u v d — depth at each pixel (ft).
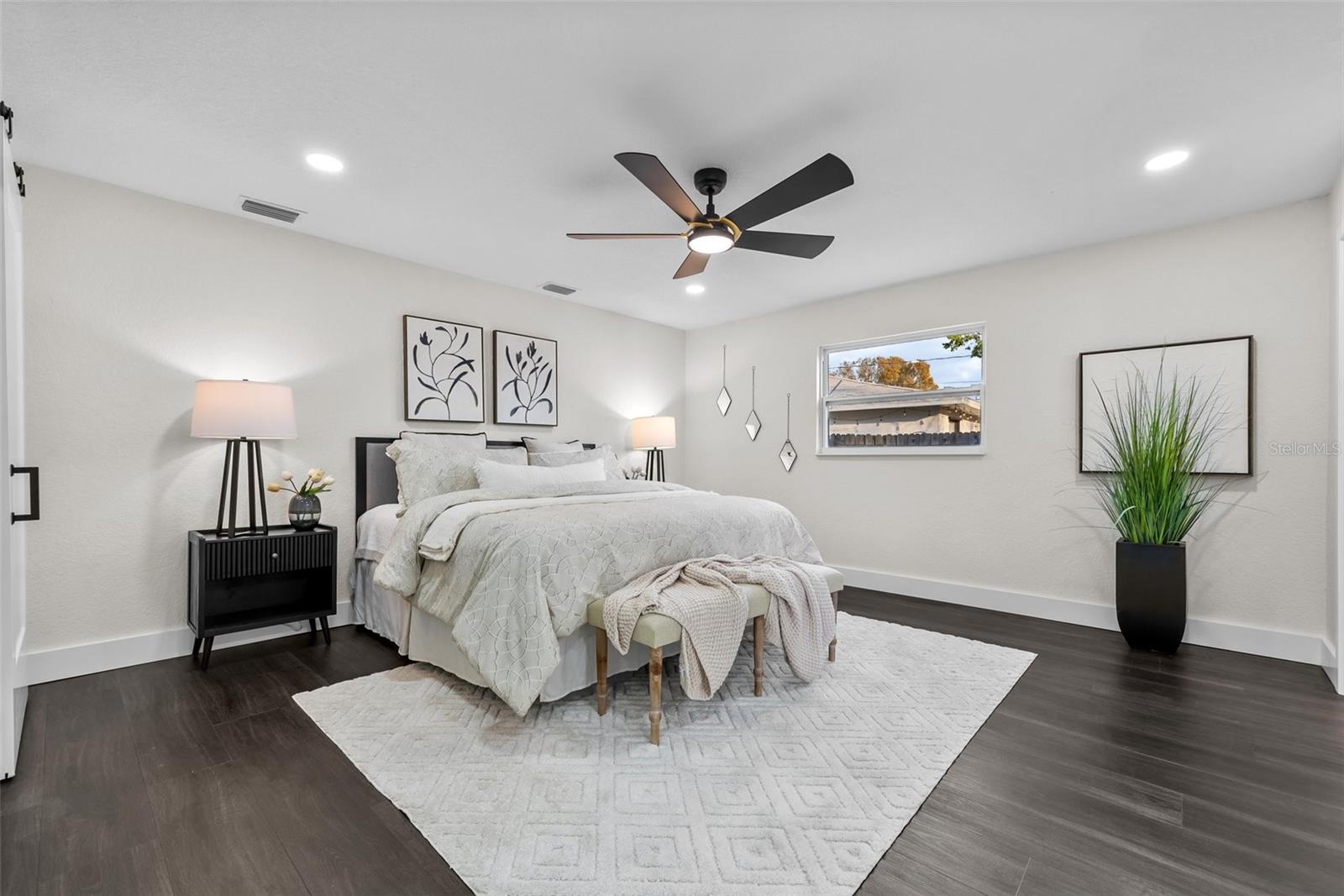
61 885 4.53
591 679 7.93
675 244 11.75
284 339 10.98
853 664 9.36
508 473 11.14
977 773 6.19
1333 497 9.08
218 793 5.77
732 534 9.61
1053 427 12.14
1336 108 7.02
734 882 4.60
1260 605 9.96
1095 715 7.59
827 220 10.43
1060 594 12.05
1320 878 4.66
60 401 8.70
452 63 6.31
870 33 5.82
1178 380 10.68
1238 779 6.07
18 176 7.59
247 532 9.91
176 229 9.79
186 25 5.73
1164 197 9.51
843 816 5.42
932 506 13.94
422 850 4.98
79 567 8.86
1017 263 12.62
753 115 7.22
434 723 7.27
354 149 8.13
